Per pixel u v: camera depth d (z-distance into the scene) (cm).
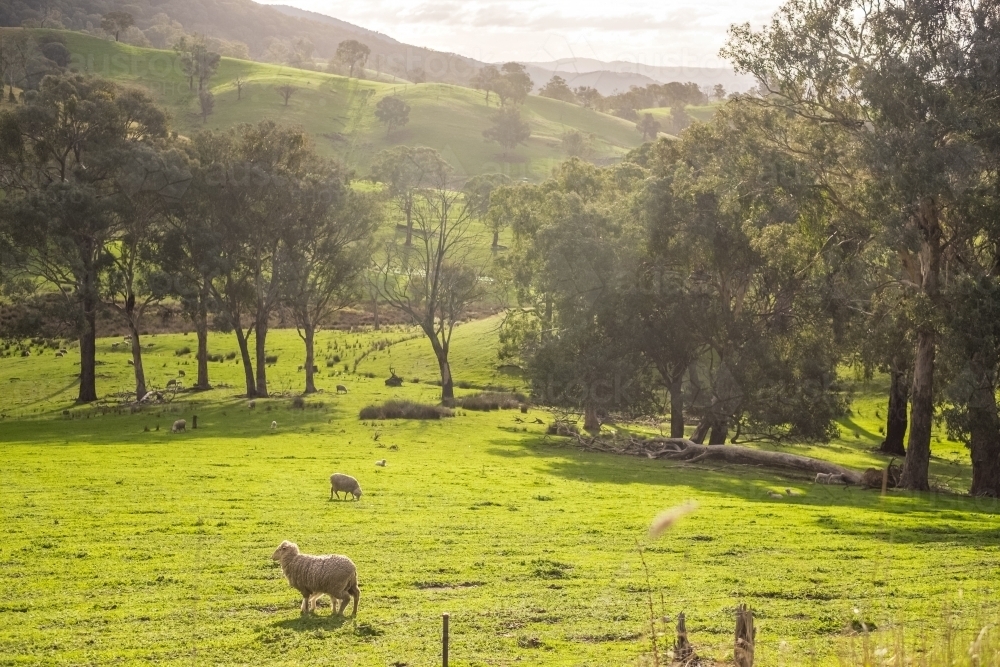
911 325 4253
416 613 1709
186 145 8106
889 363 5169
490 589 1927
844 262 4475
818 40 4316
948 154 3828
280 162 8225
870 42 4266
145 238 7619
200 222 7544
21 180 7512
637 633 1587
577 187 7794
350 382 8388
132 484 3397
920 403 4334
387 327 11600
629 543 2511
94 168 7481
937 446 6762
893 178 3891
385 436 5425
